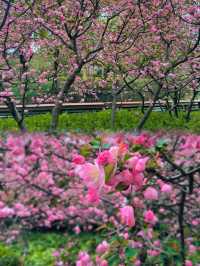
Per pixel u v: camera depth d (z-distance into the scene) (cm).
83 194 549
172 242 267
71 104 1497
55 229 580
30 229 574
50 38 1072
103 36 959
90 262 296
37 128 1002
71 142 602
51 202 584
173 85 1235
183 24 1080
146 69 1103
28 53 959
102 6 978
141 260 254
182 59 1056
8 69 873
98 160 163
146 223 246
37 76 1107
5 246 524
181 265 257
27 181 602
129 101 1703
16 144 637
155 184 217
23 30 959
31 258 512
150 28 1051
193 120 1294
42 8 929
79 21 913
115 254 242
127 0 967
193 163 259
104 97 1650
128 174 169
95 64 1220
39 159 616
